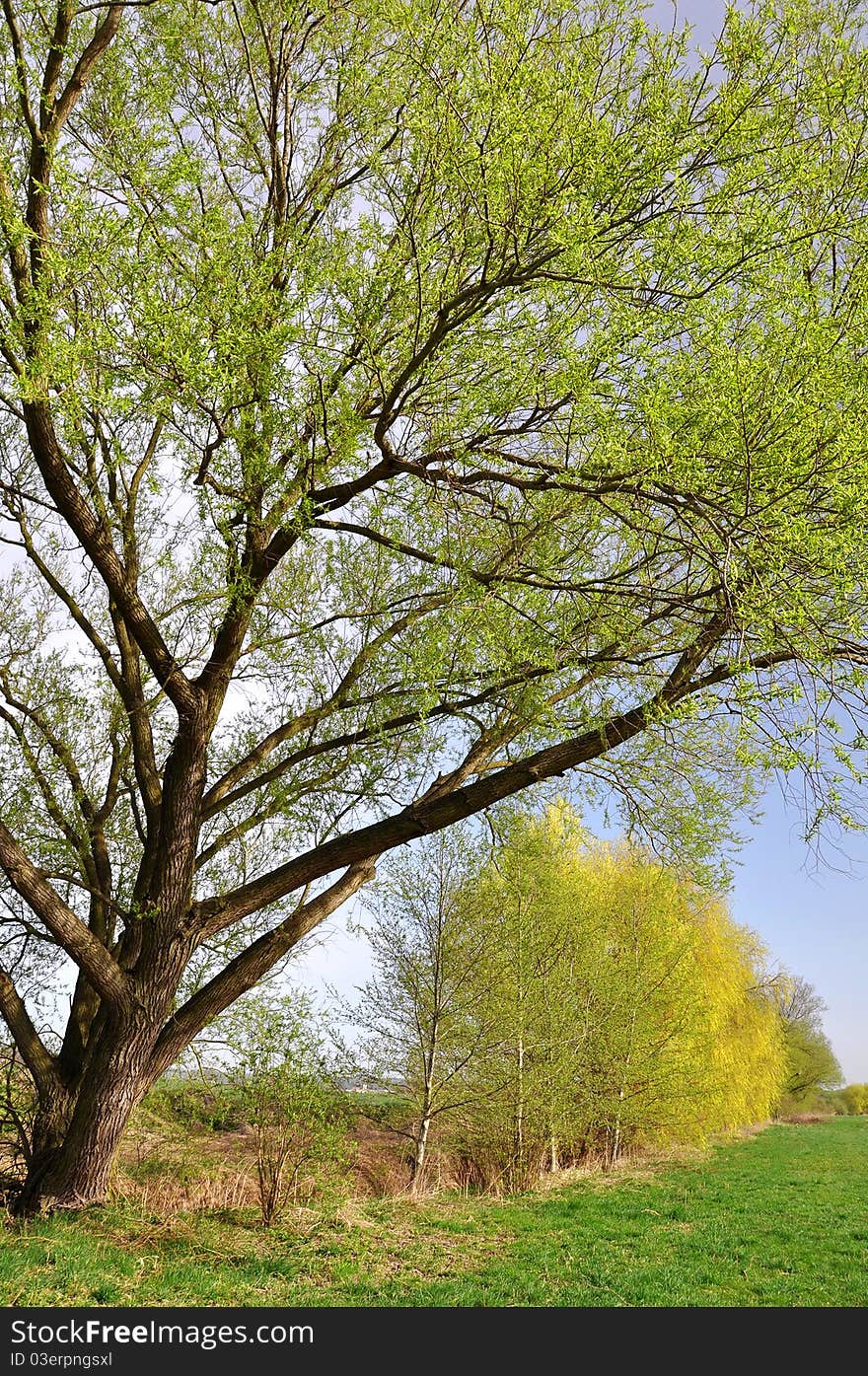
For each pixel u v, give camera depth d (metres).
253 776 10.12
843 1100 64.50
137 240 5.81
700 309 5.34
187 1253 7.54
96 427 7.78
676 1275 9.02
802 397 5.37
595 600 7.01
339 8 7.48
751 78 5.49
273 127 8.24
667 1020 19.58
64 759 9.56
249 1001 9.48
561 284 5.93
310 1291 7.18
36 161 6.70
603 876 20.12
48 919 7.71
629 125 5.70
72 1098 8.59
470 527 7.14
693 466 5.28
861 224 5.94
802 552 5.31
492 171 5.36
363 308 6.22
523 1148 15.88
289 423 6.52
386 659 8.65
